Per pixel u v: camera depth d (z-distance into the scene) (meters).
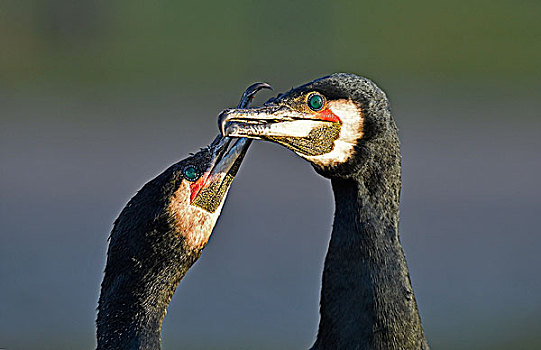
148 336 7.79
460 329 15.20
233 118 7.30
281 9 34.91
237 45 33.12
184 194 7.85
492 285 16.56
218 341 14.76
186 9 35.62
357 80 7.30
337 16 35.25
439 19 34.94
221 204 7.99
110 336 7.78
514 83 29.56
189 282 16.28
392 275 7.26
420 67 31.19
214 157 7.98
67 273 16.95
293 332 15.14
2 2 35.41
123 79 30.70
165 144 24.62
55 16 34.94
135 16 36.00
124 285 7.80
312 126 7.29
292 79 31.36
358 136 7.26
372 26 34.31
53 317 15.50
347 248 7.31
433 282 16.73
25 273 16.81
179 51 32.94
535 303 16.02
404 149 23.52
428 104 27.59
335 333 7.30
